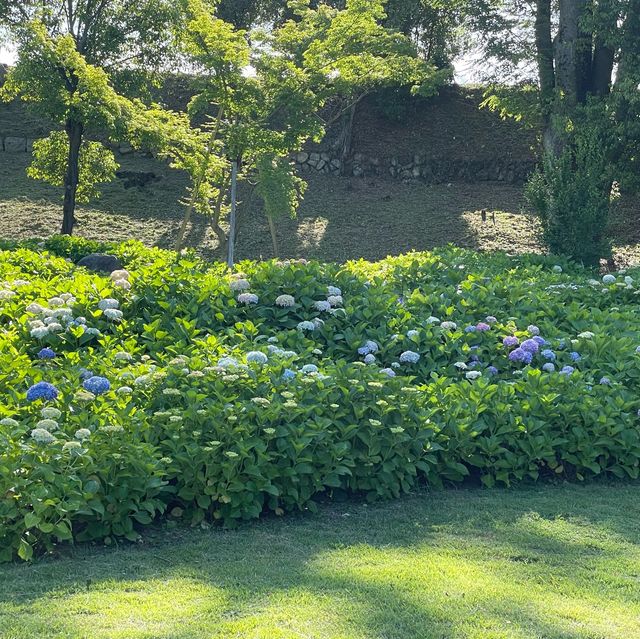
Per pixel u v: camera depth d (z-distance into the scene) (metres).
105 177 21.98
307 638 3.47
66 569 4.29
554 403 6.63
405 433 5.89
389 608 3.83
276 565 4.42
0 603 3.81
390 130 31.67
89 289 7.99
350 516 5.41
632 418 6.64
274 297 8.32
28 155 28.31
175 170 28.09
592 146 17.41
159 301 7.91
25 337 7.16
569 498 5.98
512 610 3.86
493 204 28.00
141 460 4.83
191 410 5.33
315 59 20.78
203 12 19.00
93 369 6.19
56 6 20.17
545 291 10.27
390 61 21.91
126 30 20.11
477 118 32.38
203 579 4.18
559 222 17.16
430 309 8.94
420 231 25.25
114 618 3.64
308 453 5.46
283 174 20.19
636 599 4.12
